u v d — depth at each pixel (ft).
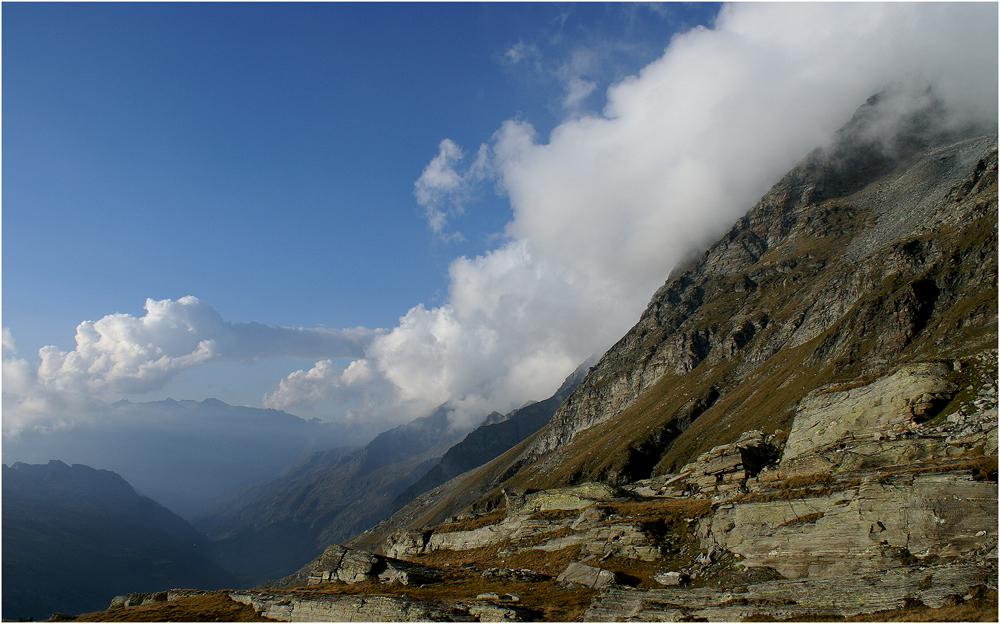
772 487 282.15
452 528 434.30
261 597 305.73
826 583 192.24
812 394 397.60
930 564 182.39
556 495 407.64
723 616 190.39
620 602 222.69
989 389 288.92
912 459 257.96
